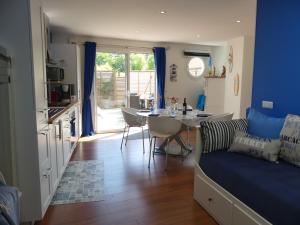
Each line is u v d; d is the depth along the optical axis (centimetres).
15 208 143
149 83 649
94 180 321
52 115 278
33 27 207
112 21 418
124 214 242
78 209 251
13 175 208
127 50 602
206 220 234
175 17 389
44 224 224
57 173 290
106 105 614
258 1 300
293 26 256
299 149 215
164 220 232
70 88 471
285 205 158
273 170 209
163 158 412
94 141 520
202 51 687
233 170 211
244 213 193
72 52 488
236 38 553
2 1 197
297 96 254
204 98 654
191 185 309
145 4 326
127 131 584
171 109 445
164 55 634
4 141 203
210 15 375
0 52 187
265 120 267
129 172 349
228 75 585
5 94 200
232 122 279
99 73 595
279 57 274
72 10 354
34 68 208
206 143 259
